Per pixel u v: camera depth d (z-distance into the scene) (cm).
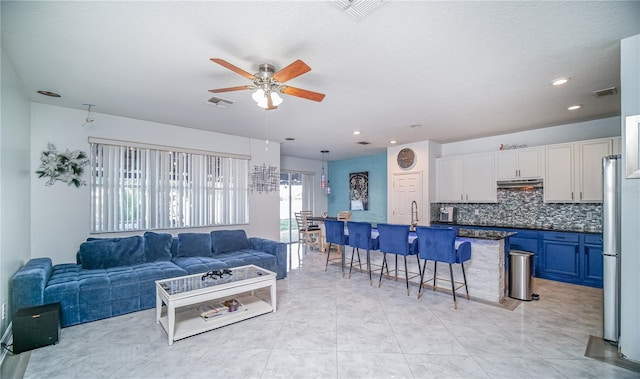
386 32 213
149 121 456
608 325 259
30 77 292
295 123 471
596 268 414
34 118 366
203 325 287
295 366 224
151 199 458
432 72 281
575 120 452
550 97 349
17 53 243
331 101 363
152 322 304
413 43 229
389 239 396
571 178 452
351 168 883
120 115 425
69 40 223
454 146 623
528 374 214
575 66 269
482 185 552
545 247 459
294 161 856
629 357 228
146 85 313
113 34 215
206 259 418
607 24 204
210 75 288
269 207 607
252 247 505
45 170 371
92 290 307
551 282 442
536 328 288
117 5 182
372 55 248
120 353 243
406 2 179
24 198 331
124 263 377
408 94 340
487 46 234
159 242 413
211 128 505
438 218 621
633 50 221
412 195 629
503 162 525
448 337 269
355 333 277
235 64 262
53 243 378
